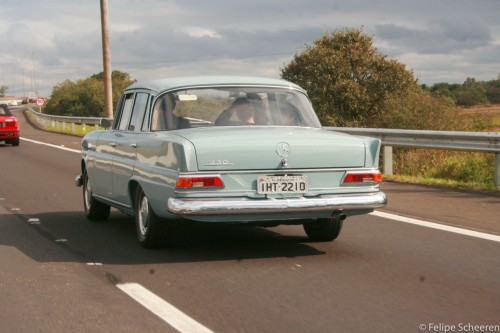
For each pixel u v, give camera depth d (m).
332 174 6.85
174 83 7.52
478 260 6.76
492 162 15.08
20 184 14.38
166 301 5.38
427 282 5.91
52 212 10.47
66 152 23.89
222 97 7.43
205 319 4.90
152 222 7.16
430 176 15.36
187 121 7.23
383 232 8.32
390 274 6.21
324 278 6.07
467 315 4.95
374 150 7.04
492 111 24.47
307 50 56.81
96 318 4.96
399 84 54.28
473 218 9.26
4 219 9.79
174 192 6.50
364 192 6.97
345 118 54.00
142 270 6.46
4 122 27.23
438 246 7.46
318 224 7.66
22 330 4.71
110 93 31.75
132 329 4.69
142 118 7.59
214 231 8.52
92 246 7.68
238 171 6.55
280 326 4.72
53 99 113.12
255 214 6.57
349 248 7.41
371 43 56.75
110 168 8.28
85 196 9.77
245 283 5.92
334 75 54.91
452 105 24.86
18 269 6.57
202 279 6.08
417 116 24.25
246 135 6.72
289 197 6.68
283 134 6.84
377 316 4.93
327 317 4.91
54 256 7.16
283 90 7.70
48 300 5.45
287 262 6.73
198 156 6.46
